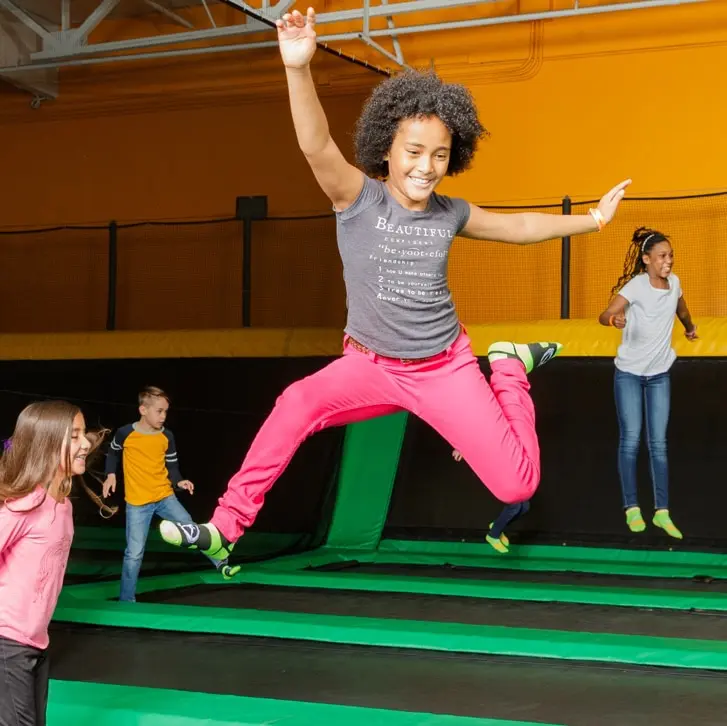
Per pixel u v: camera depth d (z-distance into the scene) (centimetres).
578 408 770
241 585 612
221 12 1109
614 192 294
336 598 564
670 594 546
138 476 527
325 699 347
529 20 941
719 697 344
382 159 271
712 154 927
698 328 763
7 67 1041
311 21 235
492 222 280
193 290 1127
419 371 268
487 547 741
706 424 730
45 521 264
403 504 794
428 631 432
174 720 315
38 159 1194
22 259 1197
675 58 939
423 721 306
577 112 971
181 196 1137
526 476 270
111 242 1014
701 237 928
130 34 1139
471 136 270
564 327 802
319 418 273
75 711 327
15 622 260
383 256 262
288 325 1088
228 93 1113
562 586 579
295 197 1090
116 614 479
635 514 605
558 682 366
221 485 786
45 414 267
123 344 915
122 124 1160
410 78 261
